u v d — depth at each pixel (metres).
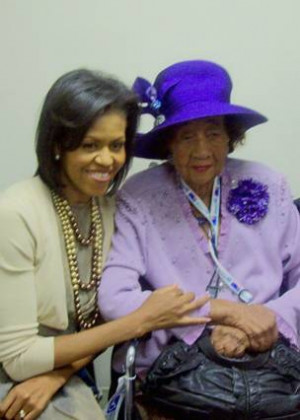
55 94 1.20
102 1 1.67
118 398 1.27
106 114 1.19
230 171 1.43
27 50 1.68
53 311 1.24
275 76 1.74
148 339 1.32
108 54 1.70
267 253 1.39
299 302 1.36
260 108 1.76
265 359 1.23
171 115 1.33
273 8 1.70
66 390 1.23
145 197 1.39
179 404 1.19
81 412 1.20
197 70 1.33
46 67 1.70
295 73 1.74
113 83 1.22
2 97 1.71
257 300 1.37
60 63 1.70
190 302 1.27
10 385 1.23
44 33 1.68
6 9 1.66
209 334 1.28
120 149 1.25
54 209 1.26
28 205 1.22
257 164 1.46
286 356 1.25
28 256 1.21
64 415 1.18
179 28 1.70
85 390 1.26
